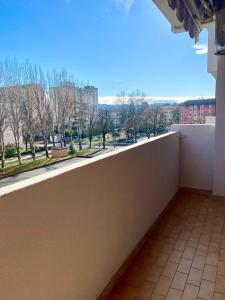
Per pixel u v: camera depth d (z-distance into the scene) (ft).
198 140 12.50
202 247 7.43
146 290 5.62
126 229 6.53
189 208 10.59
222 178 11.71
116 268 6.00
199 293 5.49
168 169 10.51
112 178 5.65
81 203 4.49
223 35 9.77
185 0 7.82
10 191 3.03
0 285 2.93
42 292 3.63
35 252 3.45
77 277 4.49
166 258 6.88
